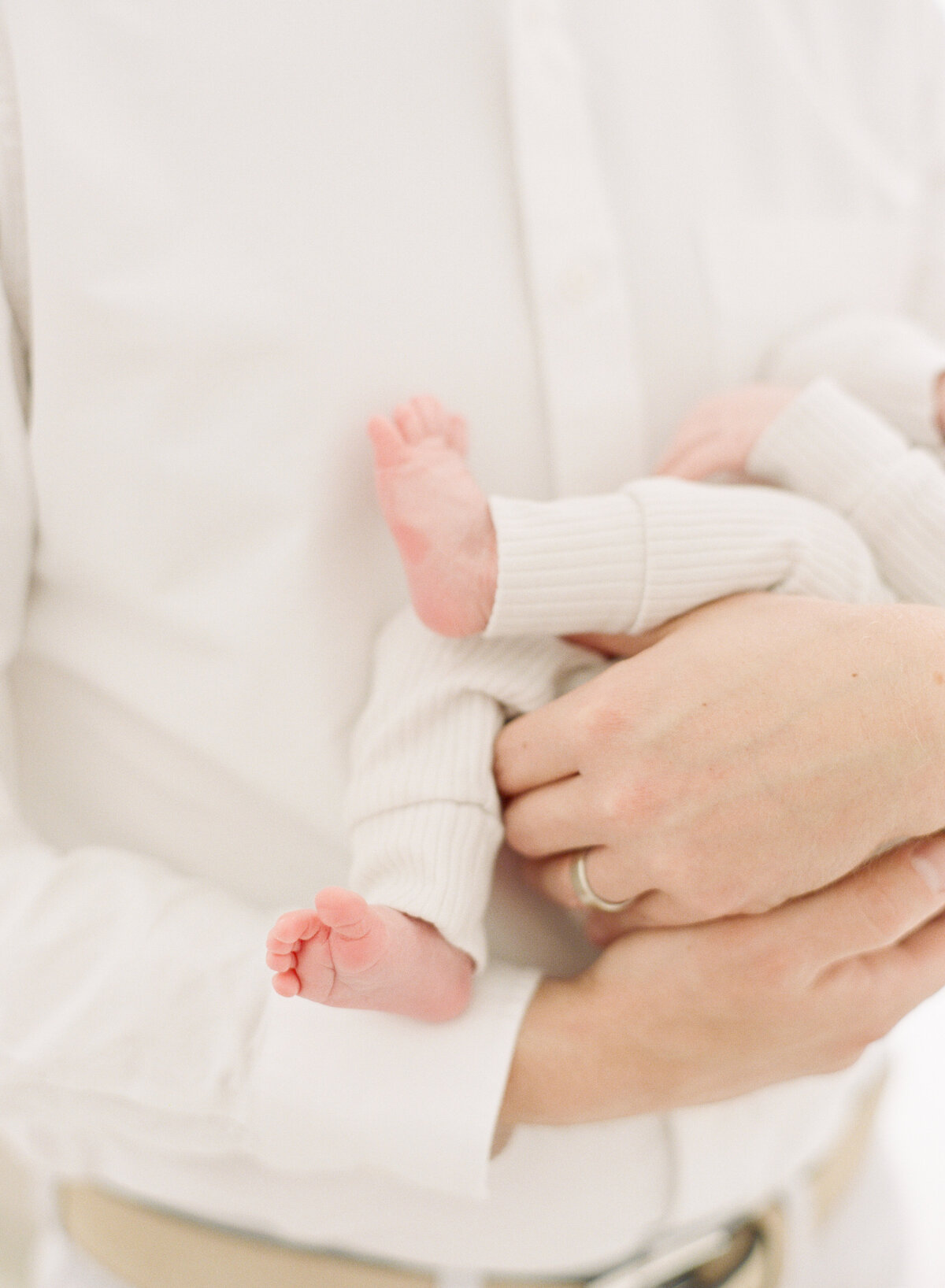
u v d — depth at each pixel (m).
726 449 0.79
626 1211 0.81
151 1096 0.74
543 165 0.76
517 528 0.73
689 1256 0.84
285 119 0.73
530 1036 0.74
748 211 0.81
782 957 0.71
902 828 0.69
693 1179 0.80
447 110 0.75
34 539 0.76
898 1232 0.94
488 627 0.74
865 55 0.83
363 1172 0.79
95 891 0.75
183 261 0.73
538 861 0.76
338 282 0.74
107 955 0.74
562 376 0.77
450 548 0.73
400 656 0.76
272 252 0.74
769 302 0.83
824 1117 0.84
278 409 0.75
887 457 0.77
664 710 0.71
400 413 0.75
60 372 0.73
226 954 0.74
